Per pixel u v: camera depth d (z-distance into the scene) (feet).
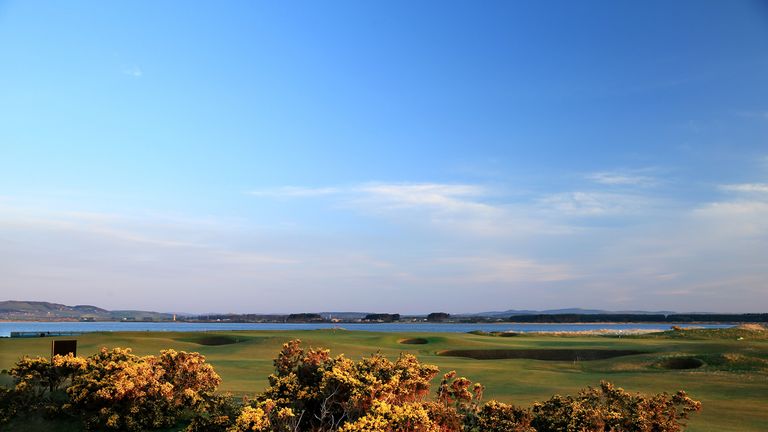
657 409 41.09
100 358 48.55
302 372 44.45
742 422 56.59
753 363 114.42
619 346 167.53
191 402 45.44
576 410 39.17
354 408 38.73
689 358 121.90
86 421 42.16
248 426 36.04
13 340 159.02
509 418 41.11
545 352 158.10
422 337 212.23
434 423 38.06
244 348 150.20
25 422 43.11
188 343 166.09
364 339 193.67
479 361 129.49
